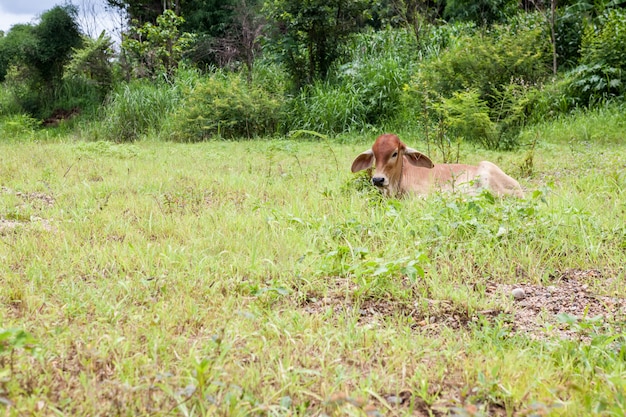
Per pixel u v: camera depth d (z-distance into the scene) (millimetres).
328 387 2684
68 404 2490
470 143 11992
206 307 3609
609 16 16031
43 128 17016
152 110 15977
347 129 15141
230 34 20891
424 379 2770
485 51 13766
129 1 21719
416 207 5684
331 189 6707
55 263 4254
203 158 10547
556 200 5965
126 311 3447
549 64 17094
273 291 3836
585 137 12969
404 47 17531
